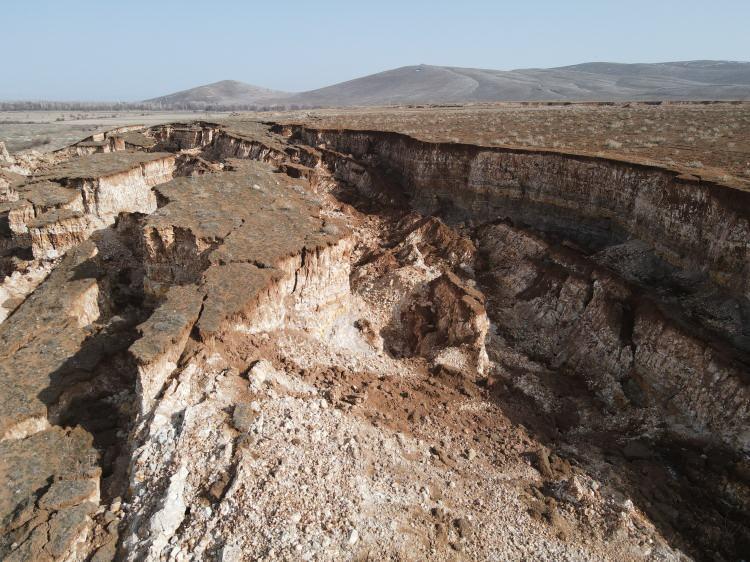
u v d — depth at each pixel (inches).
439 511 536.1
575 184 1214.9
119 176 1391.5
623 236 1107.9
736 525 601.6
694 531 600.1
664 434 747.4
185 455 534.3
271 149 1927.9
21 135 4222.4
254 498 488.7
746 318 778.2
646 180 1053.8
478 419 745.6
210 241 886.4
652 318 845.8
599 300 959.6
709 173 973.2
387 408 717.3
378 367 841.5
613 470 676.7
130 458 575.2
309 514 485.1
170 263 914.7
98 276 995.3
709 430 711.7
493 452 677.9
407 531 498.9
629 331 890.7
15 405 663.1
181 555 449.1
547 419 786.2
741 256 805.2
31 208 1189.7
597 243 1162.0
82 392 725.3
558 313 1024.2
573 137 1599.4
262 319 764.6
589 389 879.1
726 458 671.8
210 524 470.3
